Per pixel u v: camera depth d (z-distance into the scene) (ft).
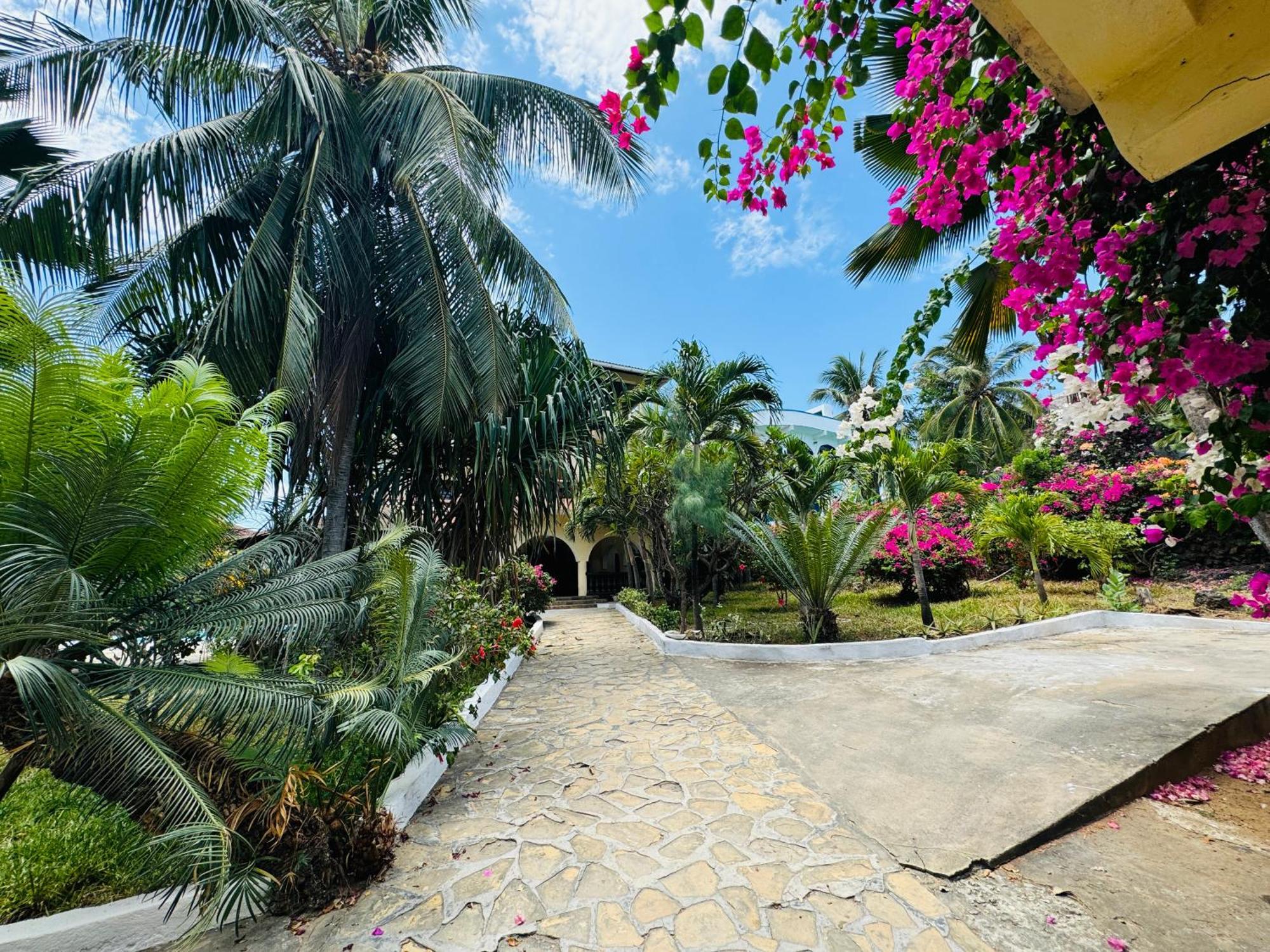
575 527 41.81
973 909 6.52
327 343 16.34
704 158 6.00
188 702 7.12
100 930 6.38
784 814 8.89
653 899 6.96
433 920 6.72
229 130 15.62
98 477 7.02
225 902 6.38
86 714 6.24
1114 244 5.20
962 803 8.74
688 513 23.21
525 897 7.11
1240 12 2.96
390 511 19.90
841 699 14.60
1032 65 3.82
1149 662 15.89
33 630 6.13
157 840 5.88
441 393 15.98
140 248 14.69
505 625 20.02
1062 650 18.48
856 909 6.59
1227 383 4.77
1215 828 8.09
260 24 14.23
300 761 7.86
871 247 19.79
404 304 16.57
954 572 29.78
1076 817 8.19
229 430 7.81
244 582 10.61
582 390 21.91
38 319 6.57
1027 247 6.03
